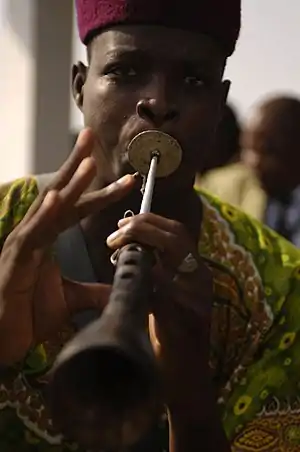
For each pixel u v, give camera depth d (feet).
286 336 8.71
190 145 7.79
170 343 7.31
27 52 21.74
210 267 8.69
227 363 8.60
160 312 7.18
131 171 7.65
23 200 8.51
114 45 7.75
